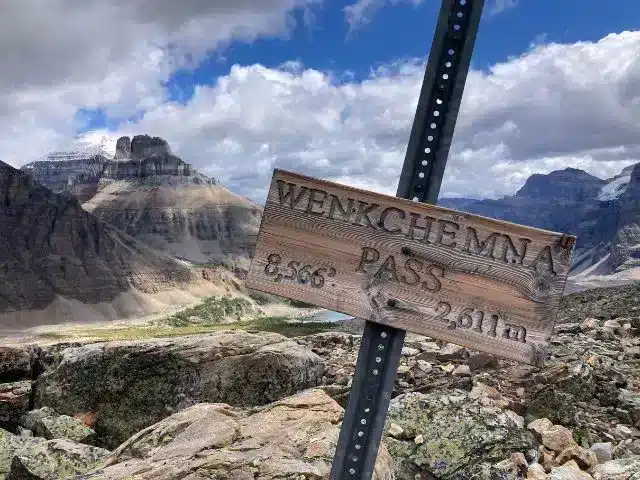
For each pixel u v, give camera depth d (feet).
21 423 8.90
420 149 3.44
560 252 3.33
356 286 3.43
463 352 10.28
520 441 6.39
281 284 3.43
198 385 9.00
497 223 3.35
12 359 10.14
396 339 3.53
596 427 7.63
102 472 5.08
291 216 3.44
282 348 9.46
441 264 3.40
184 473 4.81
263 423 5.91
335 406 6.45
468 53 3.35
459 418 6.69
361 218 3.43
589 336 12.35
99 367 9.29
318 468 5.00
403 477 5.98
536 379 8.51
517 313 3.36
